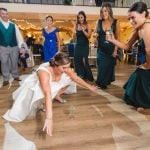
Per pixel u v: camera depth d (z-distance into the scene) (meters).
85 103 4.07
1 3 8.16
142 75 3.62
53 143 2.73
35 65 7.71
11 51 5.16
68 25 8.77
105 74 4.91
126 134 2.96
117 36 4.65
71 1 8.93
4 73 5.13
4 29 4.97
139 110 3.71
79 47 5.49
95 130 3.06
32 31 8.55
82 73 5.62
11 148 2.61
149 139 2.84
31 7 8.43
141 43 3.52
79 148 2.64
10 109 3.64
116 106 3.93
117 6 9.52
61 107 3.85
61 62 3.02
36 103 3.29
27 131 3.01
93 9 8.96
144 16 3.28
